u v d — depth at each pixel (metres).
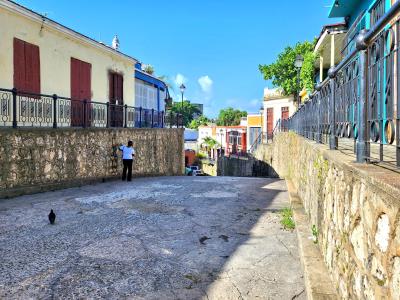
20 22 11.70
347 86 4.02
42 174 10.67
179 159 21.02
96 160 13.23
